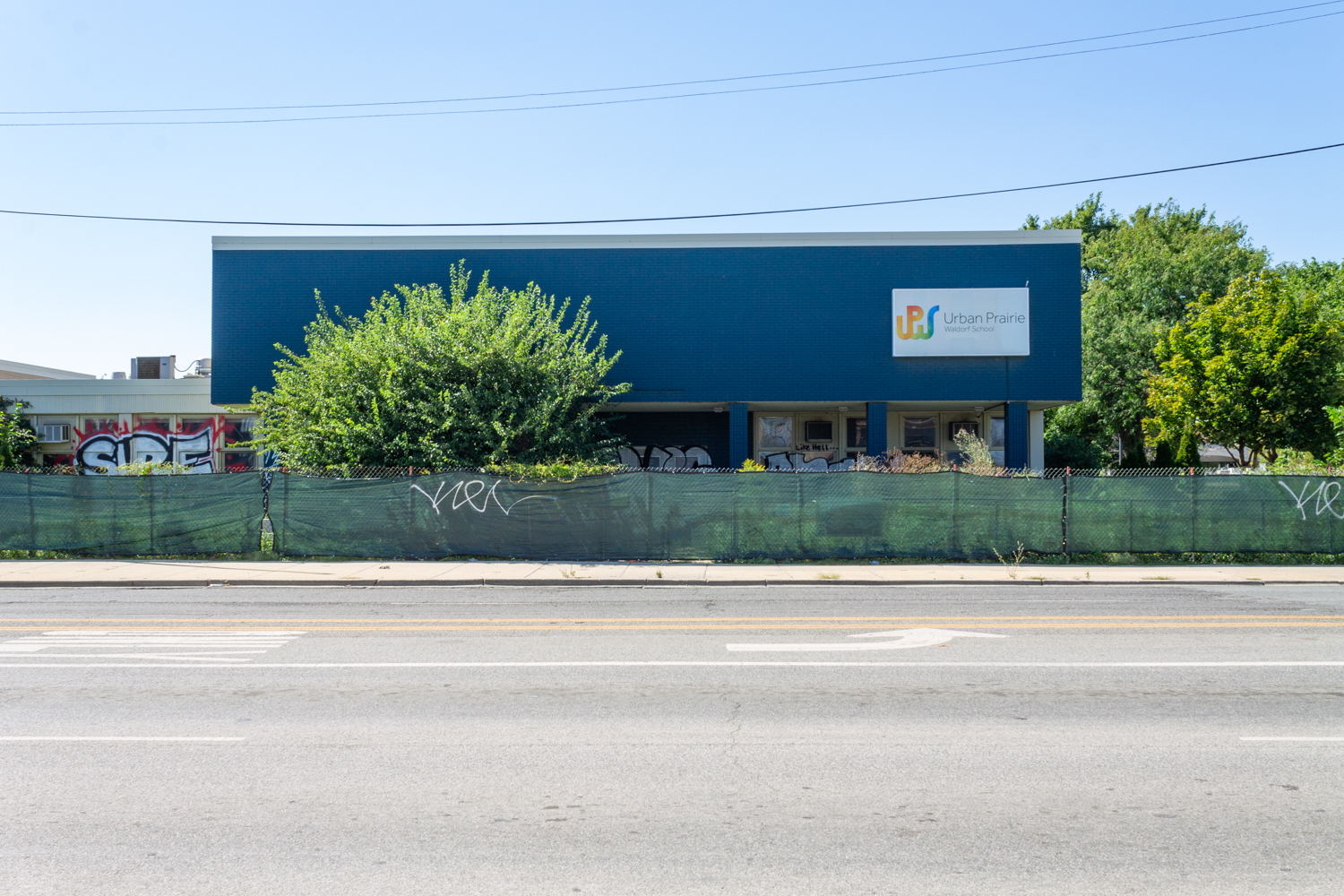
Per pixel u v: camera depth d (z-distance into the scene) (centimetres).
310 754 582
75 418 2886
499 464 2030
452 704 703
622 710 688
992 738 615
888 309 2577
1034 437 2931
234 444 2853
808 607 1227
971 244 2567
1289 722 654
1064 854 433
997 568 1630
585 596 1345
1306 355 2773
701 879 405
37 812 484
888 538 1714
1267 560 1720
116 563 1702
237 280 2625
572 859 425
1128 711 685
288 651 912
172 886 398
